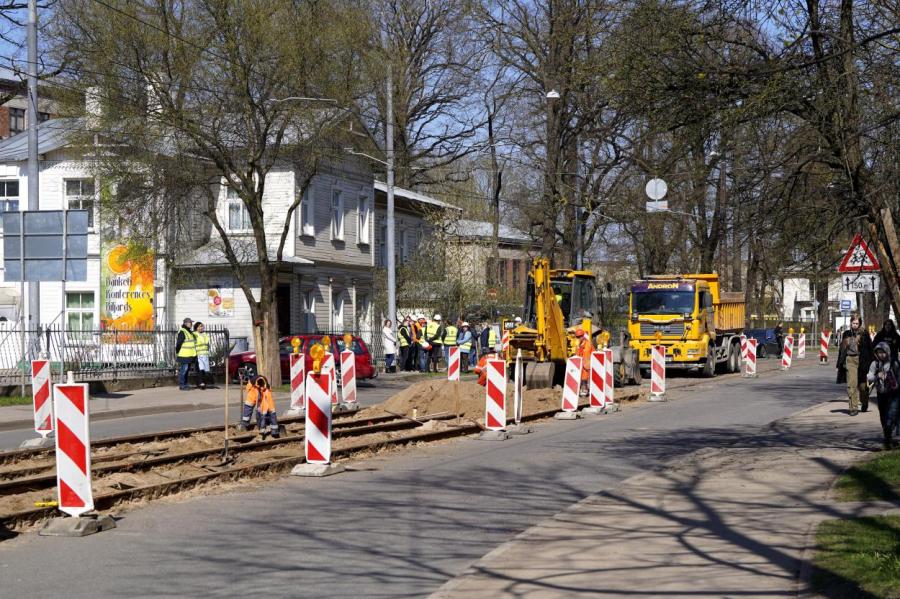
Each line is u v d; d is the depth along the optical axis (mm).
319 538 10344
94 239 40094
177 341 31266
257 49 29109
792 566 8633
